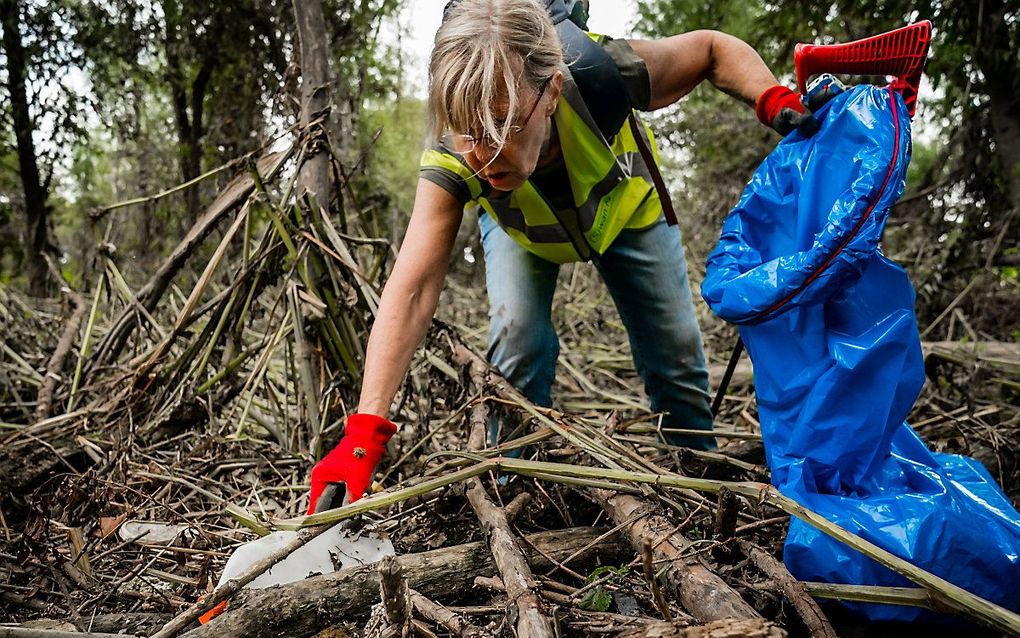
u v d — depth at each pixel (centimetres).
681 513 160
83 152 1093
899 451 167
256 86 692
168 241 828
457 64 137
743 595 140
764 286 151
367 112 777
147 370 253
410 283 164
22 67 784
